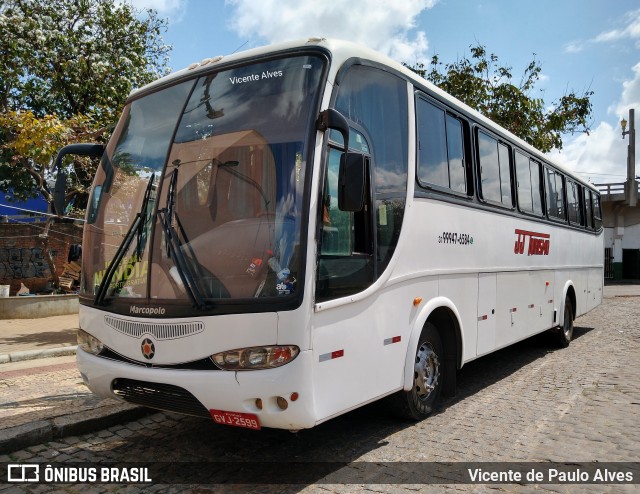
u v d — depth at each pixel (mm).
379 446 5082
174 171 4598
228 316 3975
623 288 30375
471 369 8695
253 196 4246
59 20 19328
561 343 10516
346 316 4363
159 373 4160
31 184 20844
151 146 4945
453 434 5398
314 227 4031
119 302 4562
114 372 4480
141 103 5320
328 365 4133
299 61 4520
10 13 17906
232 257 4133
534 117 17312
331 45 4551
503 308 7574
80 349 4996
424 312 5531
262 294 3961
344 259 4371
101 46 19594
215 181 4402
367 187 4723
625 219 37469
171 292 4262
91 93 19547
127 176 4980
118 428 5617
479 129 7191
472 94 17359
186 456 4891
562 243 10422
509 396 6887
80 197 19328
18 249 16844
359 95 4812
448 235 6105
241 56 4863
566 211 10844
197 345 4055
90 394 6441
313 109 4250
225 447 5102
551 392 7047
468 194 6715
